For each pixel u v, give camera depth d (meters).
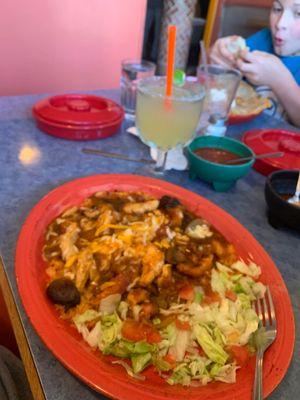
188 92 1.03
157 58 2.37
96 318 0.59
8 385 0.84
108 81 2.35
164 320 0.61
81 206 0.83
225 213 0.86
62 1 1.93
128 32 2.22
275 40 1.85
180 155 1.13
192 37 2.52
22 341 0.57
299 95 1.72
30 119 1.27
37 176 0.98
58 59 2.10
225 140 1.11
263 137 1.27
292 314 0.64
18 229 0.78
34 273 0.63
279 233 0.90
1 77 2.00
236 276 0.71
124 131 1.29
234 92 1.33
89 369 0.49
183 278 0.70
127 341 0.55
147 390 0.49
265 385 0.51
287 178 0.96
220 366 0.54
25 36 1.94
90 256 0.68
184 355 0.56
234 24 2.35
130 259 0.69
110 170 1.06
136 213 0.82
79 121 1.15
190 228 0.80
